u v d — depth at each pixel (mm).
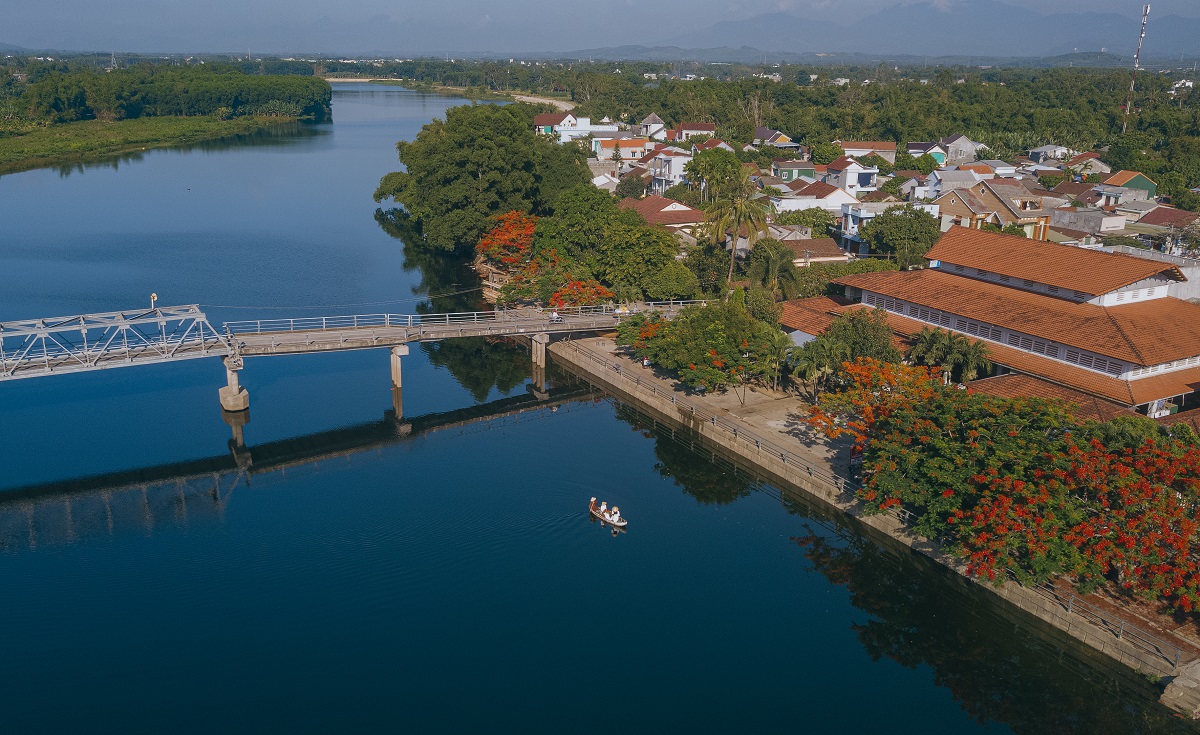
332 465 64188
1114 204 148375
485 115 120750
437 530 55125
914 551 51688
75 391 78000
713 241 96688
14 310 96062
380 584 49594
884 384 57562
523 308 98688
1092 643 43594
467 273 116938
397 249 130375
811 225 125375
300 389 79500
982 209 123062
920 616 48781
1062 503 43719
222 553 52562
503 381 82625
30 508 57938
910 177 166250
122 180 184250
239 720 39594
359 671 42875
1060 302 67625
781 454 61375
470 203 118062
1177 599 42688
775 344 70125
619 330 81500
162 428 70438
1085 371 62281
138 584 49438
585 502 59094
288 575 50500
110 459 65062
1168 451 45188
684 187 151375
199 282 109750
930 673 44219
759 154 192875
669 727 39969
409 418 73375
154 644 44469
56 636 44938
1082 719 41250
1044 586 46688
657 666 43844
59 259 119438
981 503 45219
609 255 96375
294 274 115000
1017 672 44562
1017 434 47062
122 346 70188
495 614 47406
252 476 62500
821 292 91312
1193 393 64875
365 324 87625
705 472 64312
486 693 41625
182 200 164875
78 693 41062
